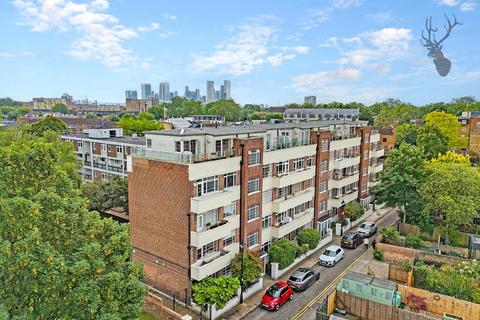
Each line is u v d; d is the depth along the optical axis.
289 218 34.75
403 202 41.03
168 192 26.09
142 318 24.02
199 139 27.59
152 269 28.00
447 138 69.50
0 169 14.97
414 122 102.38
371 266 33.72
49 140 44.28
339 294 25.34
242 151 28.48
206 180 26.06
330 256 34.28
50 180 16.12
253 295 27.81
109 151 55.53
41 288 12.78
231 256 27.31
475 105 115.94
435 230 40.41
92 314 13.41
